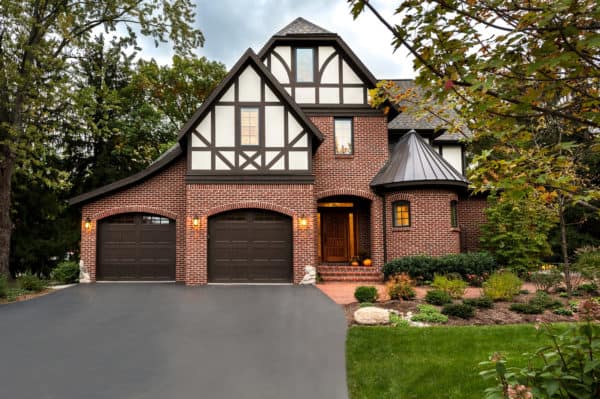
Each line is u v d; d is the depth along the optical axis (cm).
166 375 591
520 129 312
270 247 1466
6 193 1571
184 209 1554
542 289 1134
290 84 1675
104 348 712
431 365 586
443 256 1445
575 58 250
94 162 2686
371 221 1641
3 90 1472
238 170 1466
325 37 1666
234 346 714
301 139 1487
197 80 3019
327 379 570
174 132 3044
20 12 1430
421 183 1504
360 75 1688
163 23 1733
